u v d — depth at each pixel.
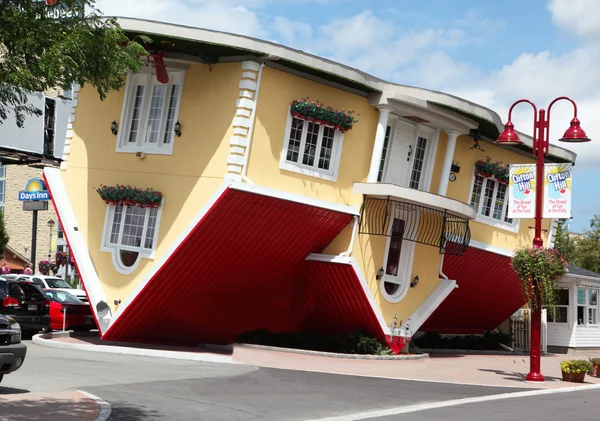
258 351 20.12
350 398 13.82
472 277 25.92
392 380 17.20
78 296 27.88
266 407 12.23
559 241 50.09
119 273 19.89
